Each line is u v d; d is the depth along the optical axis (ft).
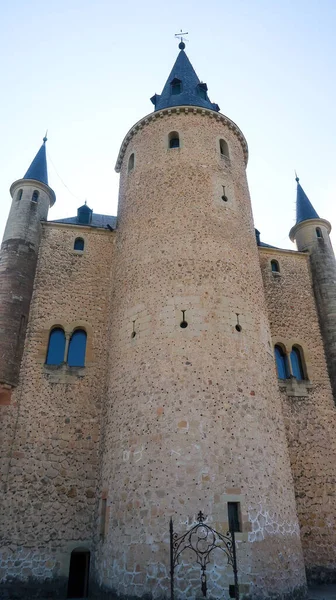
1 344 51.67
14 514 45.83
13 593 43.11
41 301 57.26
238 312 47.80
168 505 37.96
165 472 39.29
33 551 44.93
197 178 56.08
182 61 81.05
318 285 67.72
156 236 52.60
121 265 55.26
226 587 34.65
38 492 47.16
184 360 43.75
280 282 67.36
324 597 40.70
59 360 54.60
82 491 48.01
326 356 62.69
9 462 47.60
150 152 60.39
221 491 38.09
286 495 42.11
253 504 38.50
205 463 39.06
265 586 35.88
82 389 52.80
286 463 44.37
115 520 40.65
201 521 35.29
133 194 58.80
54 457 48.91
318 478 54.03
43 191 65.26
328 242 72.08
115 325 52.03
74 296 58.59
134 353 46.80
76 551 45.65
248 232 56.13
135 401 44.11
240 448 40.42
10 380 50.65
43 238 62.18
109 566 39.42
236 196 57.57
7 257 57.67
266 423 43.42
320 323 65.21
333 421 58.18
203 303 46.85
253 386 44.27
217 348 44.57
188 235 51.49
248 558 36.09
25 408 50.37
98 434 50.80
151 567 36.42
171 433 40.68
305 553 49.67
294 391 58.80
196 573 35.06
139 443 41.75
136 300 49.96
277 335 62.64
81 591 45.65
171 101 69.15
